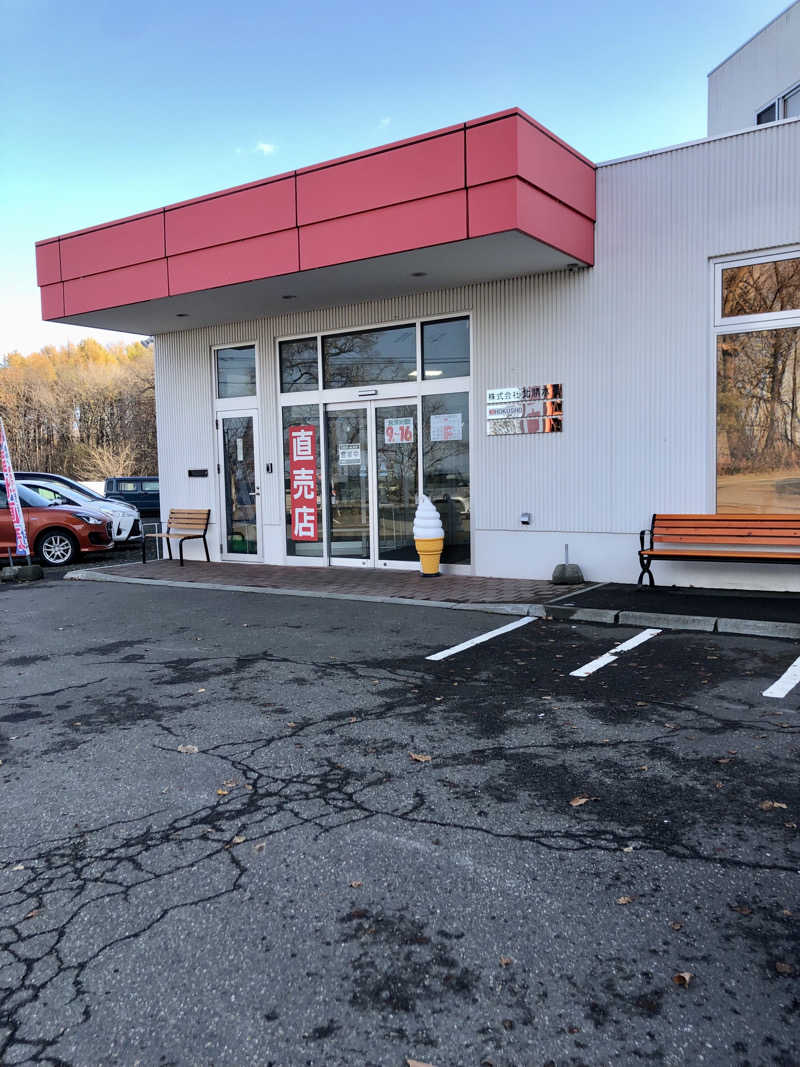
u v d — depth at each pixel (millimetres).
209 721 4945
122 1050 2215
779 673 5625
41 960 2613
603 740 4445
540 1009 2326
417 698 5320
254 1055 2186
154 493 26266
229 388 12570
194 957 2607
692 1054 2141
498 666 6066
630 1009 2314
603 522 9242
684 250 8570
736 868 3053
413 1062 2146
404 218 8227
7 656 6848
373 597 8984
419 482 10695
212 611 8680
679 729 4574
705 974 2455
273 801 3760
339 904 2885
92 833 3484
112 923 2805
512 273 9328
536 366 9531
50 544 14414
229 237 9539
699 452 8641
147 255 10312
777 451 8336
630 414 9000
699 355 8570
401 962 2555
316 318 11320
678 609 7438
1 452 12195
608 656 6258
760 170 8125
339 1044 2217
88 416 56906
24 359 62625
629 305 8914
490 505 10008
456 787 3863
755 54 11969
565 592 8680
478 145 7699
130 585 10938
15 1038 2268
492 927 2725
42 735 4773
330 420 11523
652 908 2809
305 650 6734
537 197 7859
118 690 5691
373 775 4035
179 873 3127
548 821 3484
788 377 8211
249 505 12516
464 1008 2342
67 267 11180
